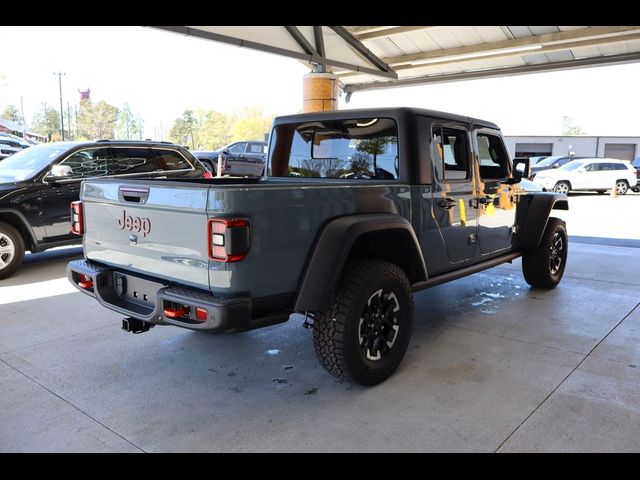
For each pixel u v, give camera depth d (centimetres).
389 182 363
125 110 10100
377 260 325
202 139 8569
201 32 889
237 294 258
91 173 692
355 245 332
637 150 3203
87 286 341
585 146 3275
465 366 353
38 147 710
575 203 1744
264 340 410
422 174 363
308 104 1216
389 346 329
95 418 285
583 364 354
